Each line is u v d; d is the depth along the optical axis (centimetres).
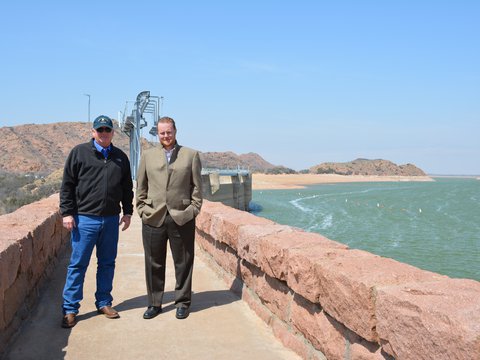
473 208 6975
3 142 19250
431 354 256
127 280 710
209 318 532
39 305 580
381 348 315
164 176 523
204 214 804
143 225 541
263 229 562
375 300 314
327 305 375
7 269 439
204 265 805
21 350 442
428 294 288
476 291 288
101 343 460
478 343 227
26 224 637
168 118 529
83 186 509
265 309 525
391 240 3722
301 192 12344
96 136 508
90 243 515
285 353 440
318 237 502
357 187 16538
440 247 3409
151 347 451
